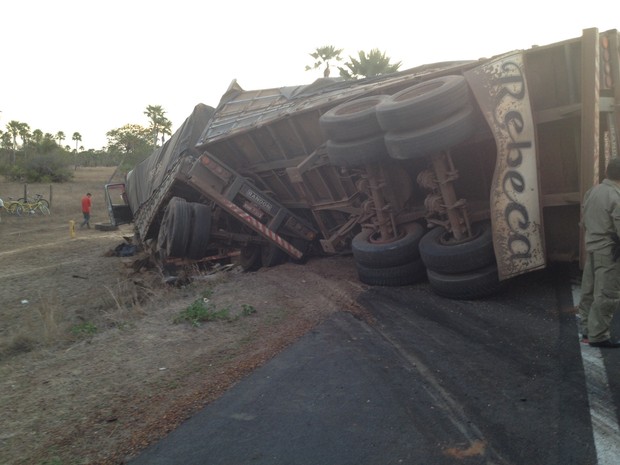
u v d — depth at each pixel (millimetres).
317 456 3592
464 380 4453
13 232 29062
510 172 5973
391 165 7328
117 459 3814
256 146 10180
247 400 4473
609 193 4598
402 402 4191
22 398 5027
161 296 8867
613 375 4277
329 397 4391
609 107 6180
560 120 6129
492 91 5984
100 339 6637
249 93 11805
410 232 7375
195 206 10922
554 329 5309
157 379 5094
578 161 6133
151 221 13812
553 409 3859
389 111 6043
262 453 3693
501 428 3691
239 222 11641
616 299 4680
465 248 6262
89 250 21047
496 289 6332
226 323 6574
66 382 5285
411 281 7320
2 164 61219
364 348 5344
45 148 67875
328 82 9625
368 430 3838
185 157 11016
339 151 7047
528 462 3295
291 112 8750
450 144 6004
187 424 4188
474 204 6988
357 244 7703
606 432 3514
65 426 4367
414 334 5594
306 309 6852
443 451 3500
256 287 8281
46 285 14195
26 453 4004
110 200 24766
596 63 5746
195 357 5566
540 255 6016
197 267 11258
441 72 6902
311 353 5344
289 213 10641
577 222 6367
